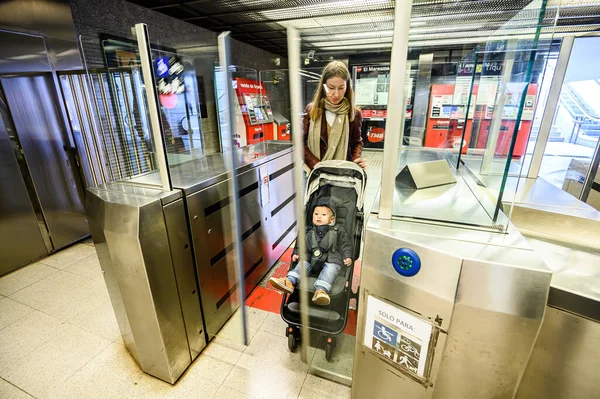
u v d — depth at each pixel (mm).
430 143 1485
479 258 834
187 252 1549
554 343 913
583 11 1926
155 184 1529
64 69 2717
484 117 1260
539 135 1793
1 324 1944
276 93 3139
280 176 2592
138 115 1695
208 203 1699
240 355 1698
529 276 792
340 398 1438
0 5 2281
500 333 846
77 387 1509
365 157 1549
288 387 1500
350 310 2008
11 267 2553
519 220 1369
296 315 1605
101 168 2836
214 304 1825
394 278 980
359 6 1688
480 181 1260
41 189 2721
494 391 924
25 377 1564
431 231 989
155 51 1904
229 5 2609
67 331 1880
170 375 1498
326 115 1504
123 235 1256
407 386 1081
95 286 2346
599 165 2336
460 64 1347
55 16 2539
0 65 2344
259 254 2361
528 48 825
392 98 924
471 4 988
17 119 2500
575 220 1291
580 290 863
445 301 879
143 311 1382
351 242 1674
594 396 901
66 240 2975
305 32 1312
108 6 2453
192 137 2303
